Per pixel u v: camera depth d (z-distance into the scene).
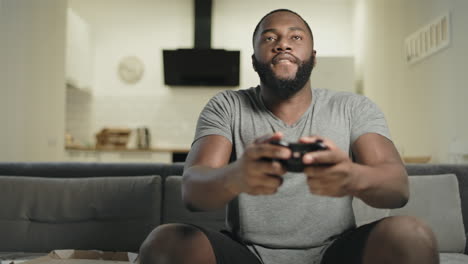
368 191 0.79
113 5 5.86
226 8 5.93
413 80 3.66
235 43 5.88
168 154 4.98
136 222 1.64
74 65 5.04
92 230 1.63
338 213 1.03
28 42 3.70
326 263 0.97
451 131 2.94
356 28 5.62
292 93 1.08
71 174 1.80
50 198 1.68
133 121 5.75
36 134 3.81
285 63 1.05
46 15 3.98
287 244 1.01
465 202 1.74
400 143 4.01
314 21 5.91
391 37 4.23
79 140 5.68
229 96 1.17
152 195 1.67
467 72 2.70
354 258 0.89
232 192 0.78
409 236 0.82
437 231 1.63
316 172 0.68
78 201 1.67
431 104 3.28
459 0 2.81
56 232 1.64
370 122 1.05
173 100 5.77
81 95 5.74
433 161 3.23
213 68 5.51
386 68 4.39
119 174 1.80
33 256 1.53
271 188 0.71
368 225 0.91
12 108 3.51
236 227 1.05
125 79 5.75
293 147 0.67
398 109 4.04
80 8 5.83
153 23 5.86
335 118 1.09
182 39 5.84
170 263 0.84
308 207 1.02
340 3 5.91
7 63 3.47
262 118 1.11
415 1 3.61
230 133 1.10
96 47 5.82
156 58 5.82
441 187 1.70
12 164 1.83
